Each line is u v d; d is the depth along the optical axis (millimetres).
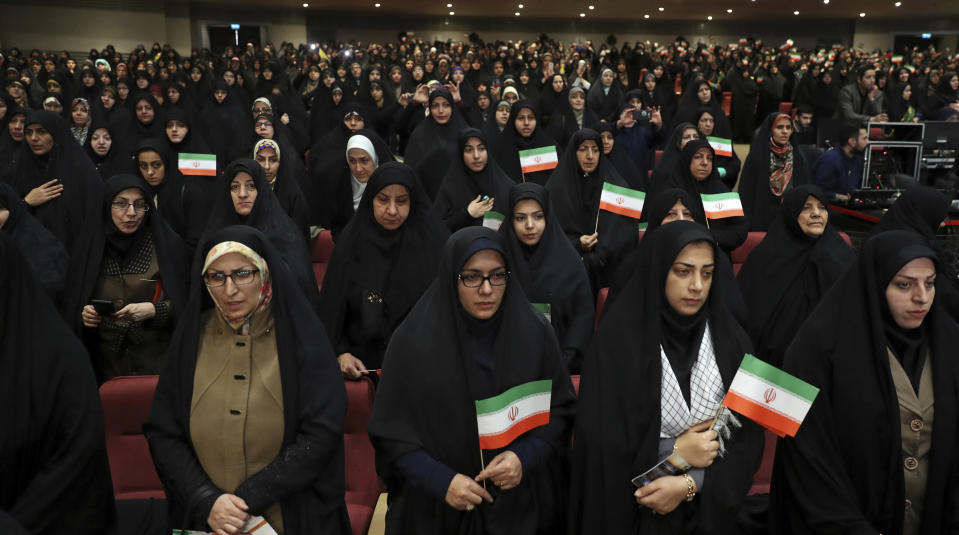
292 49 19828
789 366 2199
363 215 3434
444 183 5219
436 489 1985
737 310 3377
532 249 3594
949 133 7375
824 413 2115
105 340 3377
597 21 28859
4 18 23172
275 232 3781
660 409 2062
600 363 2129
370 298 3367
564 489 2273
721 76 16688
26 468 2002
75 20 23812
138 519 2396
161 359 3473
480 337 2143
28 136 4902
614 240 4828
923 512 2074
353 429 2666
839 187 7031
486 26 28734
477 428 2072
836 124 8508
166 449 2035
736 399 2000
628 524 2061
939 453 2031
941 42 27688
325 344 2102
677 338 2125
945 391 2037
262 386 2051
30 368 1992
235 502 1933
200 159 5254
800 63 17891
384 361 2172
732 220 4938
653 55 20844
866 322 2100
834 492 2070
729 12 26422
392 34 28406
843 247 3844
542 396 2088
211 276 1980
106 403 2559
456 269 2072
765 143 6246
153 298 3467
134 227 3430
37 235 3746
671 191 3697
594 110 11625
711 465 2029
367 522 2537
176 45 25797
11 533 1565
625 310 2146
